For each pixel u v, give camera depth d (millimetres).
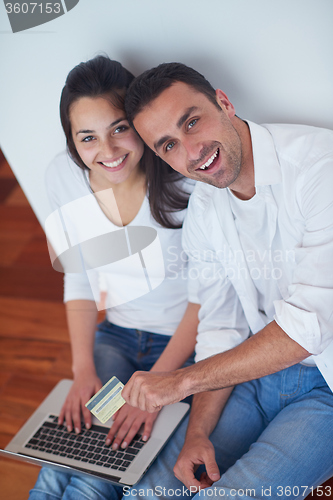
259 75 1111
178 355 1340
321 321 954
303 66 1081
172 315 1406
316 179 1027
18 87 1119
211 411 1241
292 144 1073
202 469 1191
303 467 1074
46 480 1235
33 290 2090
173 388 1039
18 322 1986
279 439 1119
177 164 1053
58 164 1199
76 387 1355
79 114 1111
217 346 1275
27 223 2352
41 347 1883
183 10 1050
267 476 1062
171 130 1009
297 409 1174
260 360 985
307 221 1041
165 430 1231
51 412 1354
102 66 1061
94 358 1421
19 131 1178
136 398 1084
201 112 1000
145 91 1000
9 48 1090
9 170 2533
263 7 1021
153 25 1071
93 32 1081
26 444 1269
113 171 1168
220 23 1056
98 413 1132
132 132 1125
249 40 1068
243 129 1093
